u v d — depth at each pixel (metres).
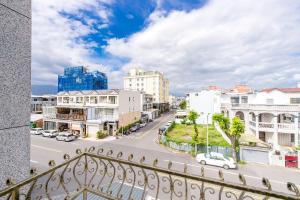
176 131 33.69
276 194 1.90
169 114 71.62
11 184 1.97
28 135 3.20
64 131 31.31
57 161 17.67
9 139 2.90
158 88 69.50
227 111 32.84
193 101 41.59
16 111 3.01
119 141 26.59
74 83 69.88
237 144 18.41
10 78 2.94
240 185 2.06
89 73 69.94
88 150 3.14
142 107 47.38
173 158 18.86
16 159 2.99
